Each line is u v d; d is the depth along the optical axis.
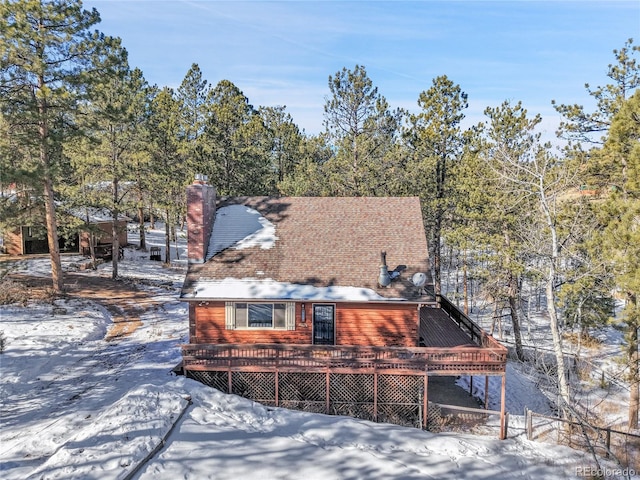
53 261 27.64
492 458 14.05
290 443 13.63
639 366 18.12
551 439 15.89
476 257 26.94
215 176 35.16
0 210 24.19
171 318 25.61
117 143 32.44
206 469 11.77
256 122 47.12
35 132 24.50
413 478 12.26
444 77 29.84
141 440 12.51
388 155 31.19
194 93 48.75
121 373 17.98
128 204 34.09
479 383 20.78
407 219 20.88
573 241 18.33
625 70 19.00
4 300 24.28
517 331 26.03
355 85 31.16
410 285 18.00
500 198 23.38
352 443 13.95
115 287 31.45
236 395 16.36
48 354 19.09
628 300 18.44
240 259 19.22
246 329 18.25
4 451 12.43
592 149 18.95
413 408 16.94
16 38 22.48
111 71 26.39
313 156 46.75
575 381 22.88
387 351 16.59
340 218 21.08
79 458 11.43
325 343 18.25
